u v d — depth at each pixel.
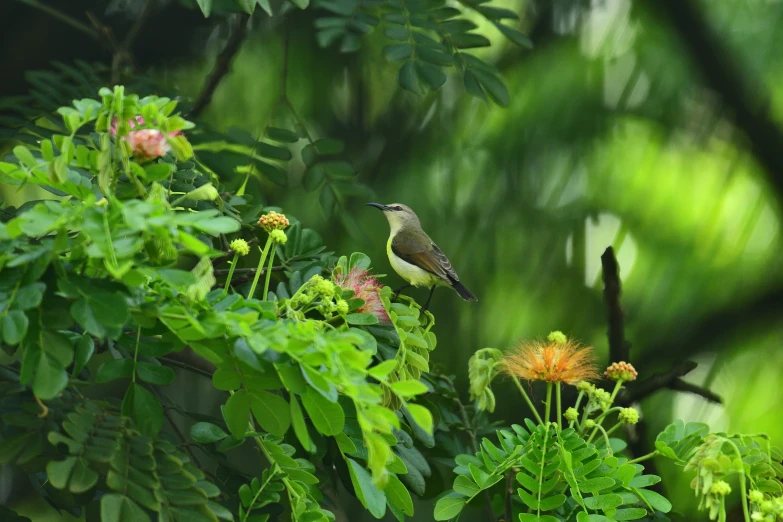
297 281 5.83
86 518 4.64
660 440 5.61
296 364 4.13
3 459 4.32
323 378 3.97
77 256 3.89
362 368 3.90
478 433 7.09
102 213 3.72
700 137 11.31
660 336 10.78
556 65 11.11
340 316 5.27
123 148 4.07
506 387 9.47
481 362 6.10
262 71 10.97
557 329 10.35
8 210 5.84
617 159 10.92
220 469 5.57
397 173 10.95
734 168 11.22
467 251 10.54
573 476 5.00
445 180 10.79
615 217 10.79
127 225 3.69
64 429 4.16
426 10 8.37
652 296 10.76
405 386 3.94
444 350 10.38
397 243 9.76
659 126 11.03
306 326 4.06
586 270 10.58
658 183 10.94
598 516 4.82
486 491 5.85
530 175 10.75
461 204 10.72
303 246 6.52
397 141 11.06
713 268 10.88
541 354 5.68
